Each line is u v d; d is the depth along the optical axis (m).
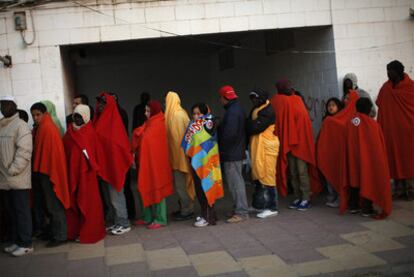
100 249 6.32
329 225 6.66
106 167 6.87
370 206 6.98
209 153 6.93
